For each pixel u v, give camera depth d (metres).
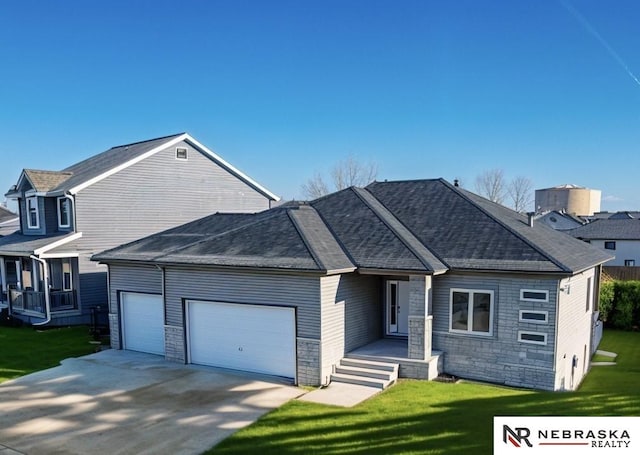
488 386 12.30
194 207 26.38
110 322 16.88
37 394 11.75
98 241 22.48
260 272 12.90
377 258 13.33
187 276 14.35
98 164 25.80
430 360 12.80
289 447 8.40
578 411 9.54
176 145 25.52
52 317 21.11
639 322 24.12
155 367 14.12
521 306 12.62
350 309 13.54
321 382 12.28
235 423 9.70
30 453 8.57
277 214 15.83
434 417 9.55
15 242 23.39
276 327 13.01
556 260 12.38
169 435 9.20
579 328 15.58
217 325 14.05
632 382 15.27
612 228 44.28
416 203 17.02
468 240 14.19
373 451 8.01
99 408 10.73
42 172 23.97
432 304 13.73
